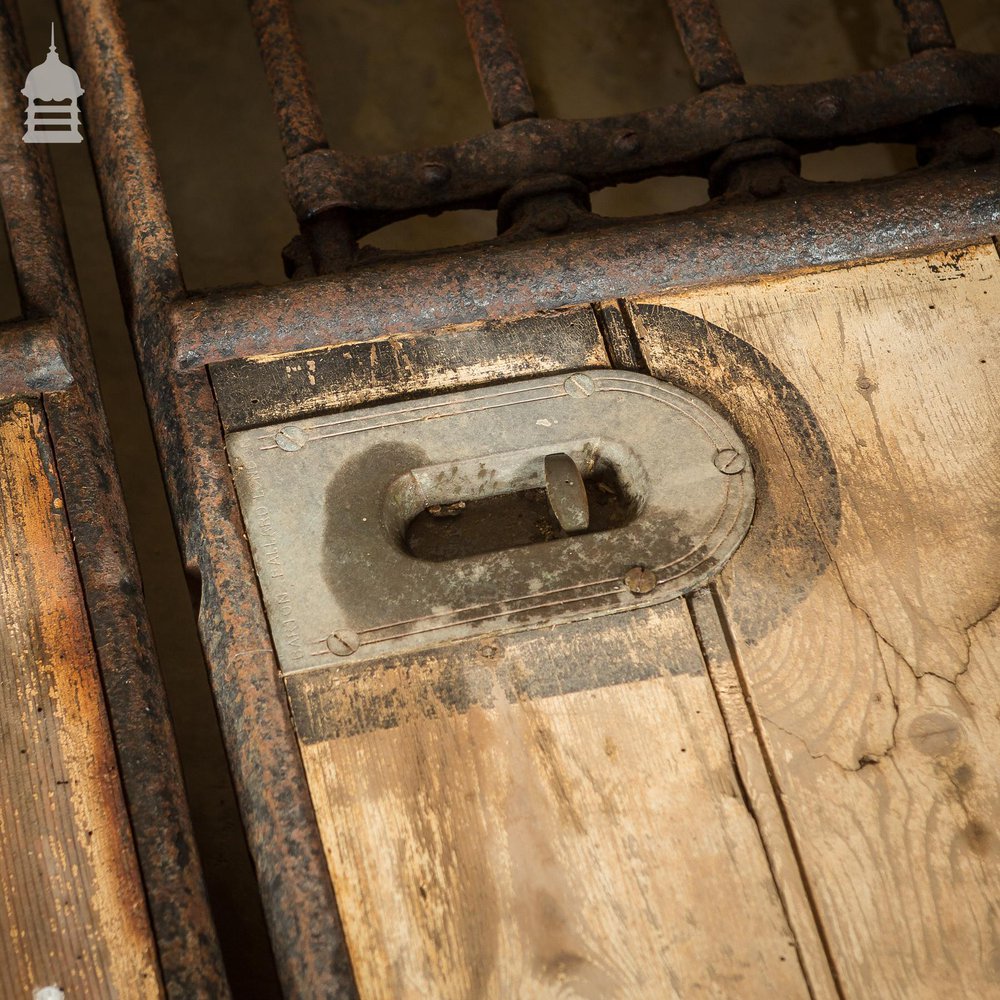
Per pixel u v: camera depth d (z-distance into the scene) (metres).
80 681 0.76
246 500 0.79
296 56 0.91
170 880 0.73
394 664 0.76
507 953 0.72
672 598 0.77
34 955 0.72
